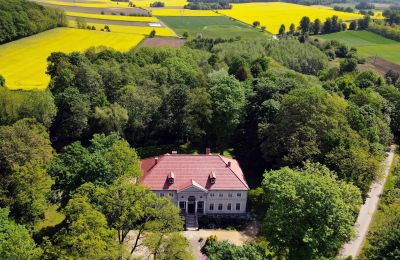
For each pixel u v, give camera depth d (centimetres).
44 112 11050
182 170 9431
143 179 9200
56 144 12019
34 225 8162
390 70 18738
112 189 6769
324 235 6525
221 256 5966
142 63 15150
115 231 6272
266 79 12850
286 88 12525
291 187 6962
